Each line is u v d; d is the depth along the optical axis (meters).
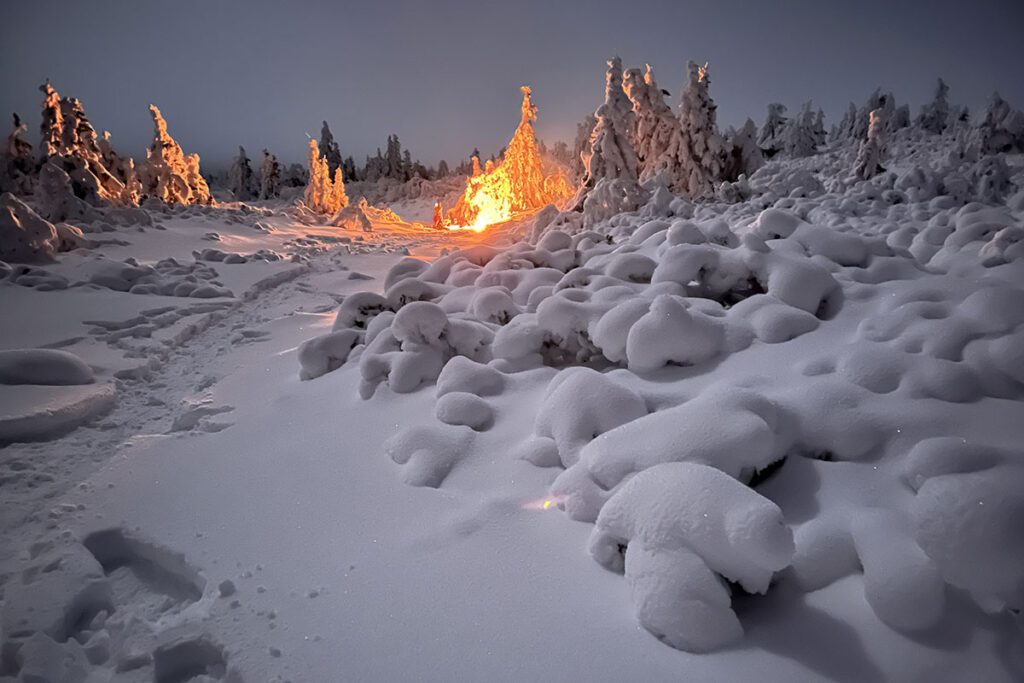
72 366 4.84
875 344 3.16
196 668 2.18
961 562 1.72
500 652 1.94
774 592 2.05
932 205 10.55
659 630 1.92
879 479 2.40
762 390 3.03
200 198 21.81
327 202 27.70
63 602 2.35
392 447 3.32
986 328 2.93
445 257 6.57
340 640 2.07
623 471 2.55
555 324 4.11
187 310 7.57
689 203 12.74
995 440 2.40
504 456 3.14
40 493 3.26
